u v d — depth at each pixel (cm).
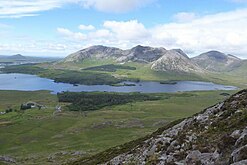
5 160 11662
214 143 2552
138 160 3438
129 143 5022
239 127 2677
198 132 3209
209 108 4131
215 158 2162
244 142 2028
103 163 4241
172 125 4634
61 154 12206
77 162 5425
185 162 2419
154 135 4609
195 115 4178
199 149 2491
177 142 3153
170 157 2755
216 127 3062
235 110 3288
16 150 13638
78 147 13575
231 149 2125
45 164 10594
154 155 3234
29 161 11338
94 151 12444
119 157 3978
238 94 3881
